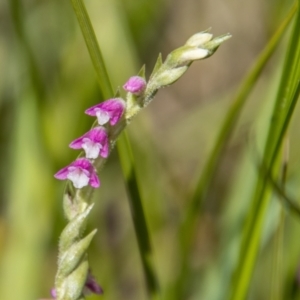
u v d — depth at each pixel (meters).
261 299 0.34
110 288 0.35
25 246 0.34
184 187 0.40
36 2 0.38
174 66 0.26
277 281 0.30
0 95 0.39
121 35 0.36
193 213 0.32
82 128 0.35
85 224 0.26
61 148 0.34
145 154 0.35
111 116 0.26
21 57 0.34
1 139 0.39
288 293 0.31
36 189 0.34
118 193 0.40
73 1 0.28
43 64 0.38
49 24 0.38
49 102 0.34
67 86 0.35
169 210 0.38
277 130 0.29
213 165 0.31
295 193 0.32
